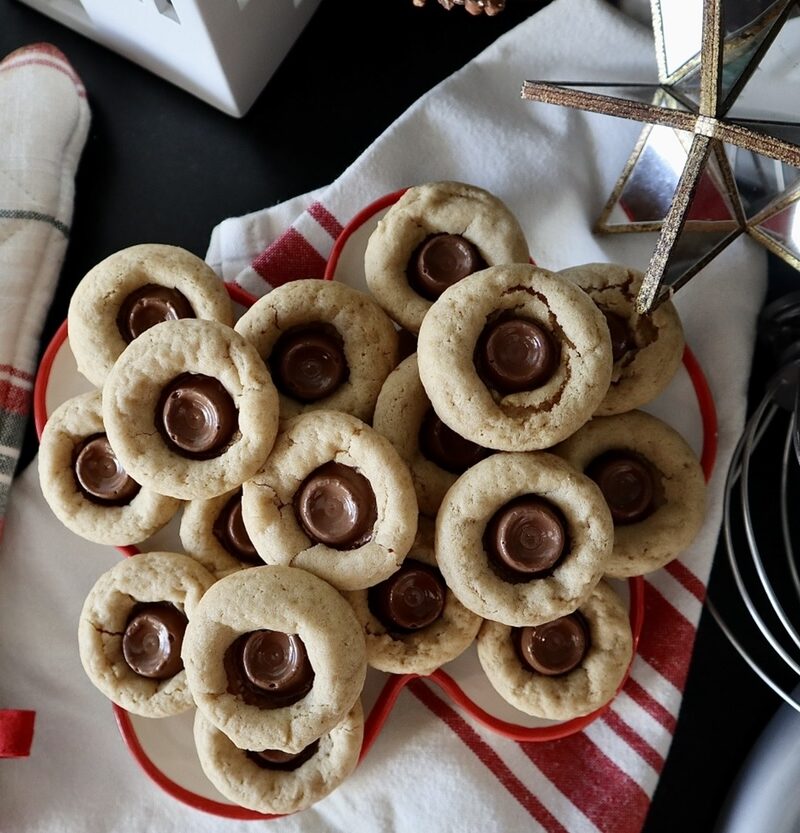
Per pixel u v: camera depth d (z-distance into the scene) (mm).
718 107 285
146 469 308
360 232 352
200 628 305
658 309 333
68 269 384
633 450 339
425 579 320
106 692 328
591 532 309
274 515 312
